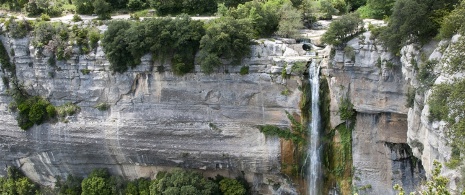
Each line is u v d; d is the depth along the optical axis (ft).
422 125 120.98
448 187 94.17
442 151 102.53
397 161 153.38
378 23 155.94
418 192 116.57
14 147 197.67
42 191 206.28
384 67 140.87
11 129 193.88
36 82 188.44
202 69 160.15
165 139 177.17
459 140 91.56
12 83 189.57
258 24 170.50
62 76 182.60
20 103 188.85
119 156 186.19
